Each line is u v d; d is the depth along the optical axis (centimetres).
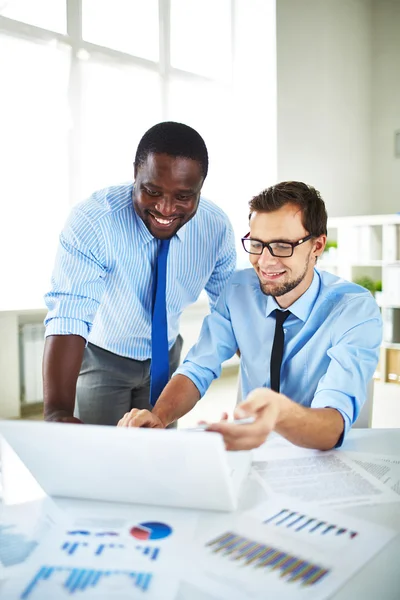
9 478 94
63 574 64
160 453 74
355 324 128
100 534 73
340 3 528
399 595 59
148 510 81
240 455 99
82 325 137
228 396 409
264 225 124
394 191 557
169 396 134
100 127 391
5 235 351
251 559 67
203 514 79
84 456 77
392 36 547
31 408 361
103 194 151
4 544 71
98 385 170
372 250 459
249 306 146
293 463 99
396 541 71
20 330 352
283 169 488
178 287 166
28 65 351
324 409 107
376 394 410
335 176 536
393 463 99
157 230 138
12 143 347
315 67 511
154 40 430
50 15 364
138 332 165
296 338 136
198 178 128
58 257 145
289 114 490
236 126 499
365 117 564
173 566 65
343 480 91
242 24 492
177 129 124
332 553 68
